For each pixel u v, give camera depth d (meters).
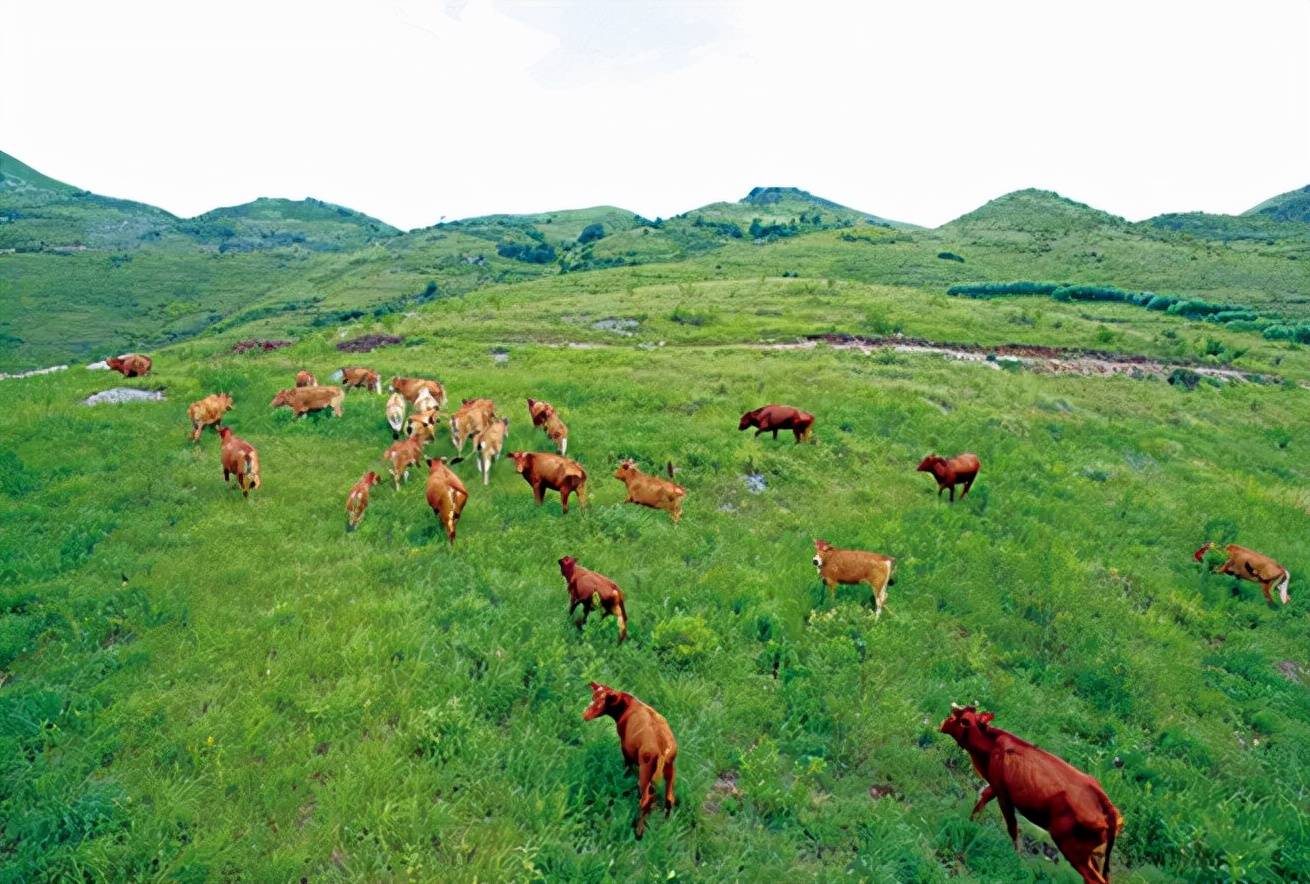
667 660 8.12
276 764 6.05
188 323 136.50
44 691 6.67
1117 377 34.78
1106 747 7.60
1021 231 129.25
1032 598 10.62
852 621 9.37
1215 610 11.26
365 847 5.29
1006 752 6.00
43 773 5.79
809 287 60.69
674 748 5.88
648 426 17.61
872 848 5.79
